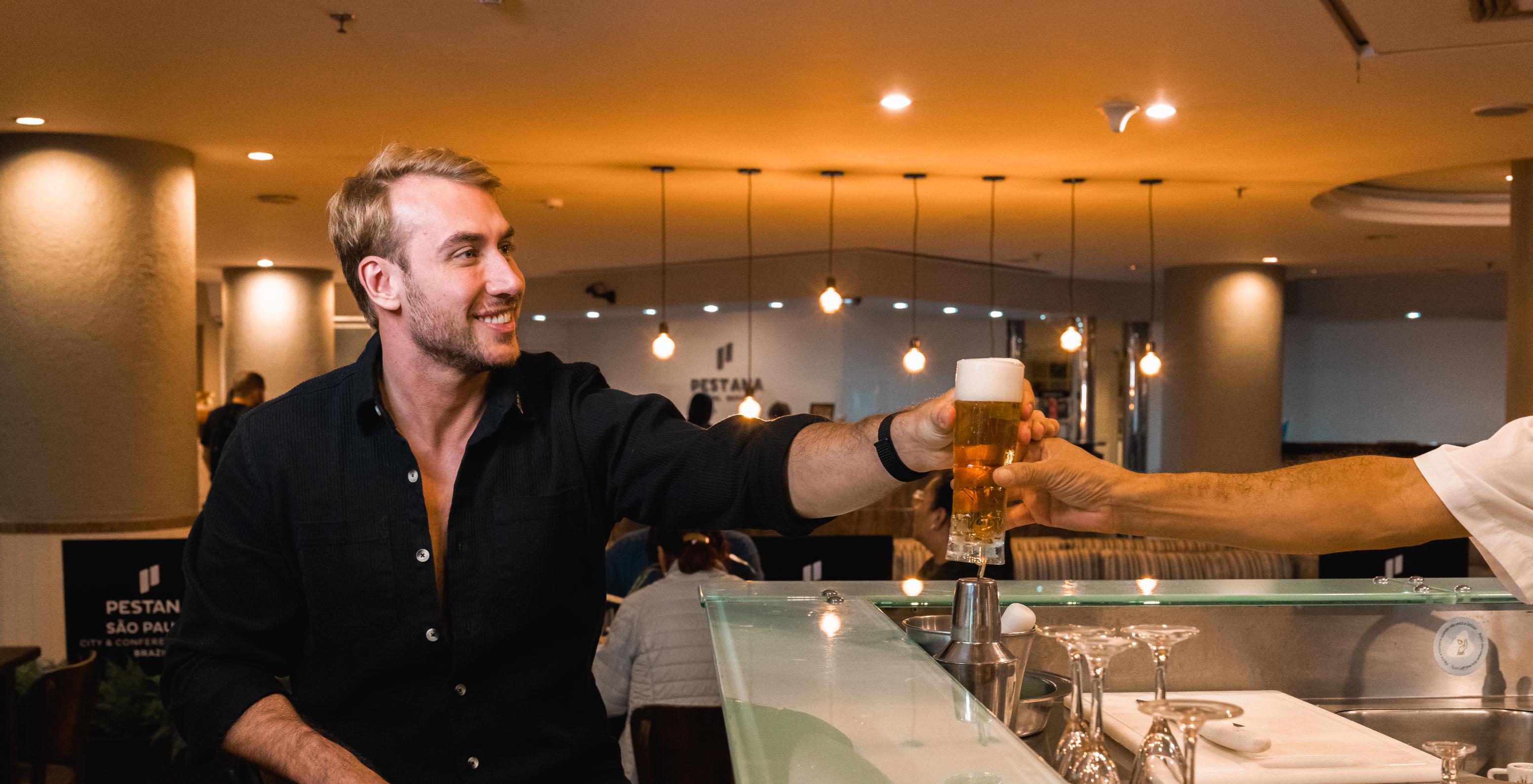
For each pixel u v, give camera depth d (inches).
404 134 216.2
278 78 177.2
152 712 142.9
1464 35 156.6
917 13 147.7
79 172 213.2
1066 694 54.0
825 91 186.9
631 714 98.7
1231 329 432.8
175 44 159.9
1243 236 362.0
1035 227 342.6
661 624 112.1
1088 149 232.4
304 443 56.3
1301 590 67.8
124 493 215.6
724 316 527.8
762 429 55.2
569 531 57.4
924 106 196.9
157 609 168.1
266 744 52.6
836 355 482.3
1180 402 441.4
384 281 54.7
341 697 56.9
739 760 35.4
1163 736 39.8
